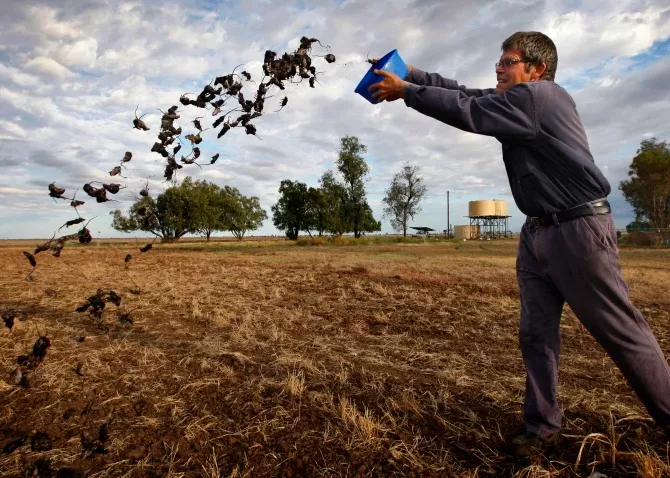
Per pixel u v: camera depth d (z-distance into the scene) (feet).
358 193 174.29
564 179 7.22
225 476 7.48
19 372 7.21
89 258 64.80
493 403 10.11
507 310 22.16
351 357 13.80
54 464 7.82
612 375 12.30
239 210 197.26
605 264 7.05
